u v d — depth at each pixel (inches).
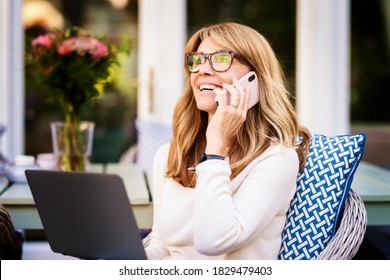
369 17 199.3
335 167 97.1
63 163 134.0
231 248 85.9
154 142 169.5
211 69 96.0
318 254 94.7
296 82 199.3
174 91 195.6
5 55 184.1
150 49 195.0
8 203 109.9
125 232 79.4
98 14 194.4
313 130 198.4
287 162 90.6
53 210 84.3
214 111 97.6
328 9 195.3
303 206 96.1
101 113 196.9
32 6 190.4
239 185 91.6
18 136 189.5
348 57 199.5
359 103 201.2
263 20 197.5
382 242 110.8
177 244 95.5
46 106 192.5
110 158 197.9
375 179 127.6
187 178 96.5
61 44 129.6
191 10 195.5
